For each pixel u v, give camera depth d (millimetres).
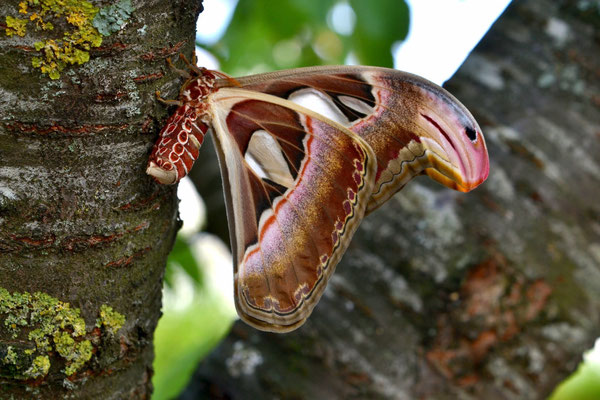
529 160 1063
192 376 1069
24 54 905
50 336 932
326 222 984
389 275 1056
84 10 908
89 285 935
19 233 920
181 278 1218
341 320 1052
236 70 1246
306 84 985
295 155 984
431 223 1058
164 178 933
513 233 1057
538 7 1087
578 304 1062
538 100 1071
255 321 976
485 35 1103
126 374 960
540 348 1062
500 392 1059
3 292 923
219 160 976
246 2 1220
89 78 914
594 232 1063
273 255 980
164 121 941
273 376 1048
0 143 912
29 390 934
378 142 993
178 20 930
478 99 1079
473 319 1054
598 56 1070
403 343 1052
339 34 1188
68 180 922
